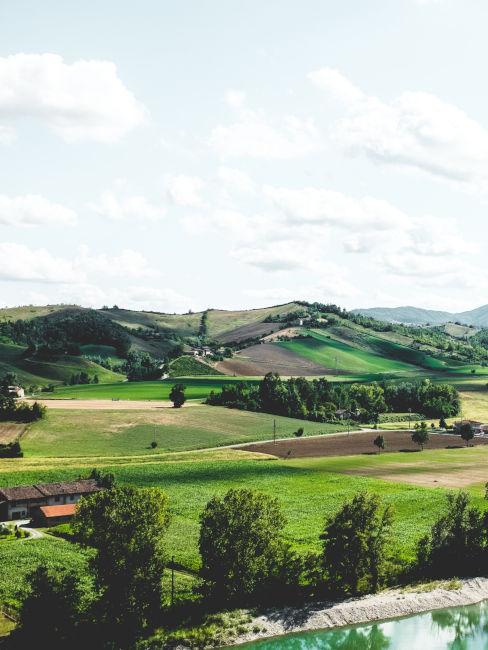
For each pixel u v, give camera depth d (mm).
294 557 81625
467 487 127188
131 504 67625
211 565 71438
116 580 65000
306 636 68875
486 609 76625
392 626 71750
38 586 63219
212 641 65688
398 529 97250
